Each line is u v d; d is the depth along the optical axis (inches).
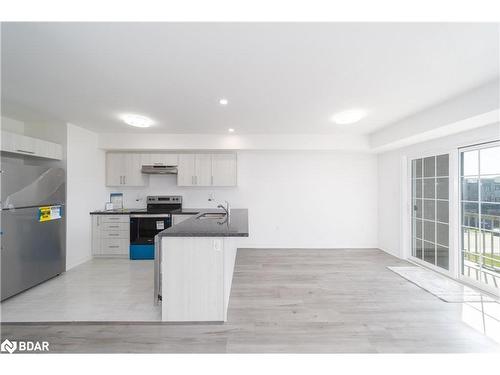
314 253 194.1
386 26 61.1
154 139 183.5
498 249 113.7
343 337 82.9
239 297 113.6
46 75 88.0
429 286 125.6
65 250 150.1
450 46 69.7
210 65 81.2
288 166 211.6
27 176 121.6
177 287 92.6
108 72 86.1
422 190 162.2
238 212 162.6
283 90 102.0
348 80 92.4
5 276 109.7
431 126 123.8
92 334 85.1
